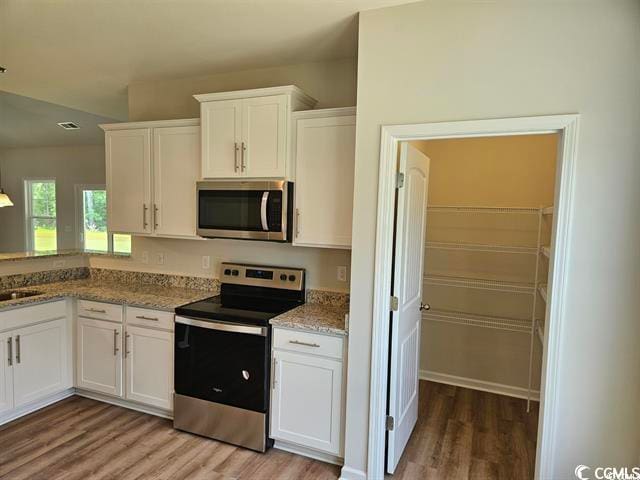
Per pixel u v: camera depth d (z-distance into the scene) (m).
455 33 2.03
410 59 2.12
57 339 3.17
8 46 2.77
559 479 1.98
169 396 2.92
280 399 2.58
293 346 2.52
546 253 2.59
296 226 2.75
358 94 2.23
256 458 2.58
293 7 2.20
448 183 3.67
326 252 3.01
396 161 2.24
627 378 1.86
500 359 3.60
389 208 2.22
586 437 1.93
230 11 2.26
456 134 2.06
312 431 2.52
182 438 2.78
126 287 3.49
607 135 1.82
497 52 1.96
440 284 3.75
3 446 2.64
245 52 2.84
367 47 2.21
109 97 3.98
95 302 3.16
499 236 3.54
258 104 2.75
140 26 2.46
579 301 1.89
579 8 1.84
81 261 3.90
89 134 6.86
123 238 7.35
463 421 3.12
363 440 2.36
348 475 2.39
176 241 3.54
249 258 3.28
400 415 2.54
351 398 2.37
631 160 1.80
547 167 3.38
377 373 2.30
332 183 2.63
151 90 3.55
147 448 2.66
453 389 3.68
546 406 1.97
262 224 2.75
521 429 3.02
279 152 2.72
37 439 2.73
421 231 2.80
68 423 2.93
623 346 1.86
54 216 7.93
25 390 2.96
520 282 3.50
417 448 2.75
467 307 3.68
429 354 3.85
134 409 3.14
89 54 2.90
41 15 2.32
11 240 8.22
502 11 1.95
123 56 2.94
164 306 2.87
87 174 7.51
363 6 2.16
